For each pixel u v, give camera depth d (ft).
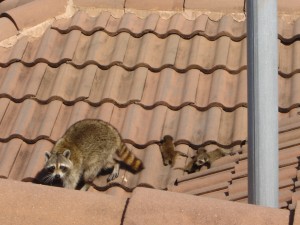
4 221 26.27
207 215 25.49
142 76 50.34
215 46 52.21
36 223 26.21
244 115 47.60
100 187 46.78
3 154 46.91
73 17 55.31
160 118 47.93
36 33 54.85
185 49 52.26
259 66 30.01
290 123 44.75
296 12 53.67
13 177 45.60
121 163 46.68
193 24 53.78
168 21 54.39
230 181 41.16
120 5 55.36
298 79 49.47
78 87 50.42
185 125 47.21
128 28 53.47
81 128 48.14
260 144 29.94
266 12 29.96
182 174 44.78
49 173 46.75
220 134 46.85
